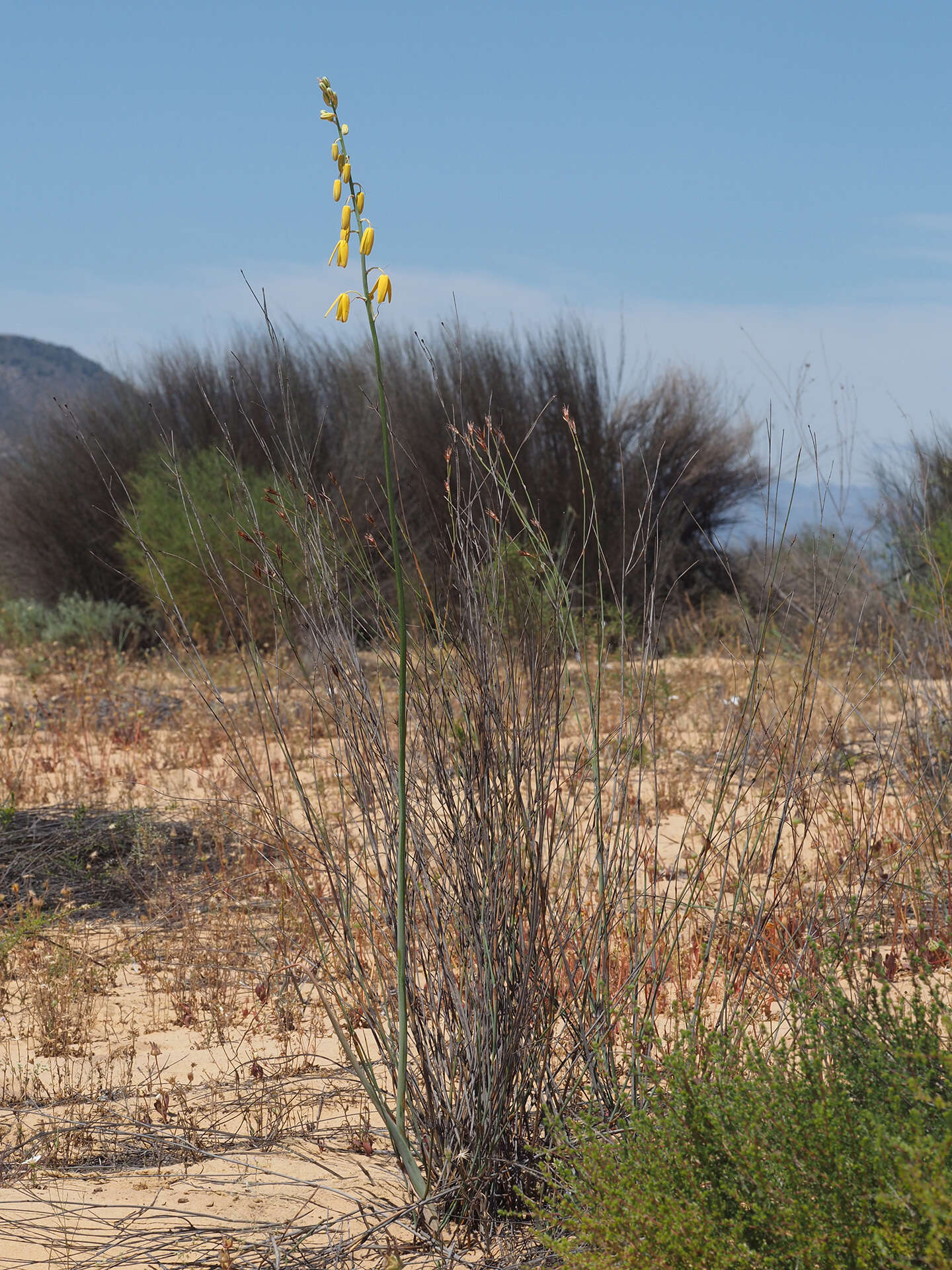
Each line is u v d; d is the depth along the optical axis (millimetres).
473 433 2717
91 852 6043
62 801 7160
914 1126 1928
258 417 15297
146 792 7285
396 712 2840
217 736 8375
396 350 15945
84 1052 3771
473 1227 2574
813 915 3324
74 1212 2662
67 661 13297
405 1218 2639
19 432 17422
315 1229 2578
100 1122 3145
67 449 16219
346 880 2900
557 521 14336
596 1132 2338
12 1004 4207
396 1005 2861
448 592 2738
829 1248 1837
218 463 13539
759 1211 1913
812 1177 1939
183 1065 3650
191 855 6016
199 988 4328
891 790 5215
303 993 4219
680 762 7074
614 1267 2049
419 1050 2689
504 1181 2613
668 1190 2066
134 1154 2998
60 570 16328
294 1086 3406
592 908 3014
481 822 2682
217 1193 2766
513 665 2740
